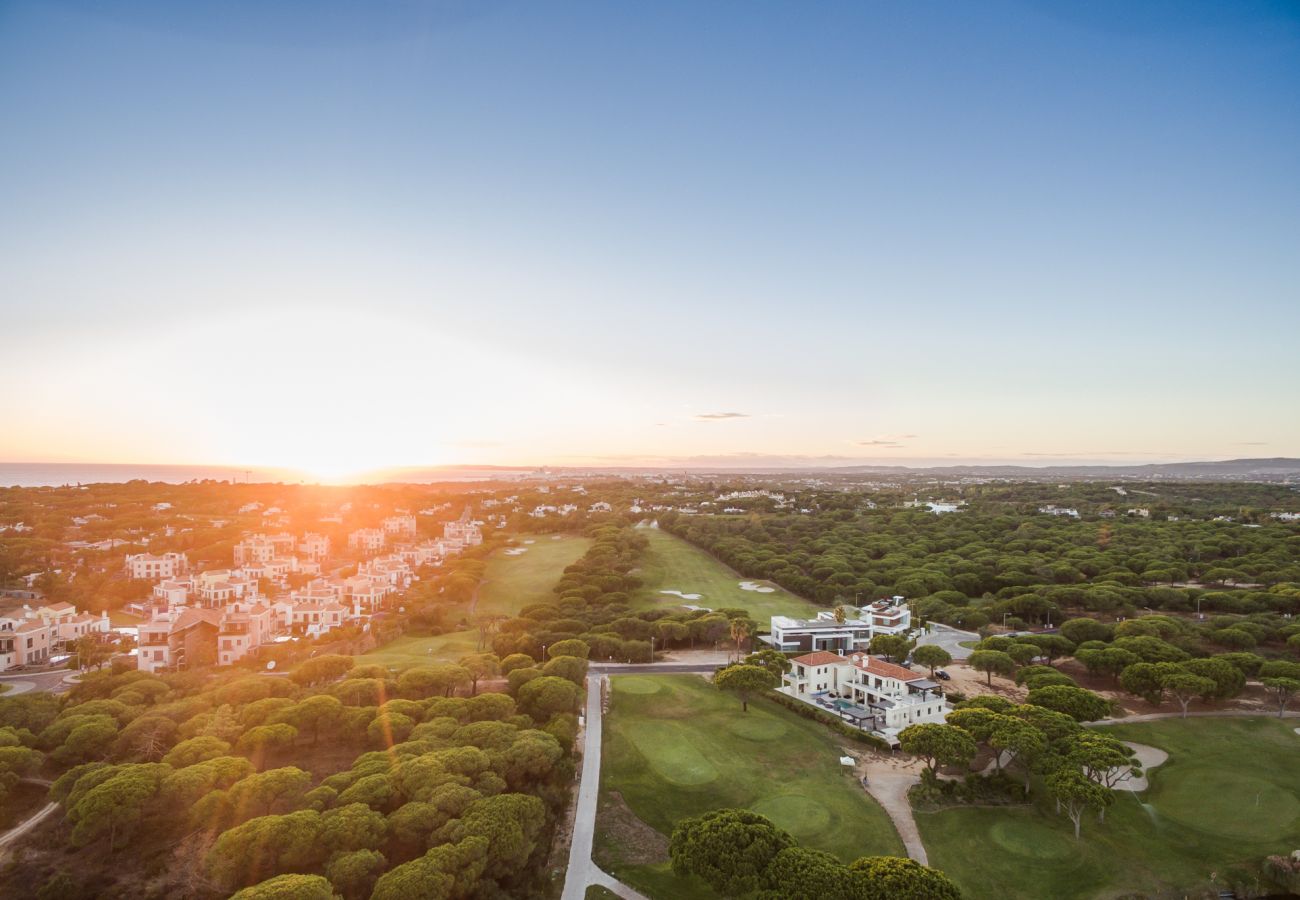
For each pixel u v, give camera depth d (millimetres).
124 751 80500
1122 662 120375
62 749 80438
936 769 89312
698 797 84438
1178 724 106375
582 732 100438
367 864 59156
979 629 163750
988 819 80312
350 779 72812
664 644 147000
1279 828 79562
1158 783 89625
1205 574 195500
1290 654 133625
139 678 104750
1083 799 75000
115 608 179375
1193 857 75250
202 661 132750
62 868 63938
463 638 149875
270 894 52000
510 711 93625
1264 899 70688
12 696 107562
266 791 68125
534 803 69062
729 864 61094
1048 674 113750
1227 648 135625
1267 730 104125
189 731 84438
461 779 71375
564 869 70062
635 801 83062
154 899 59688
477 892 60562
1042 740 84688
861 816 80375
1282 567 195375
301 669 109000
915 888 56625
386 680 102000
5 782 72750
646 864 71875
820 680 117438
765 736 100625
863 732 101125
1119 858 74375
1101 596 167125
